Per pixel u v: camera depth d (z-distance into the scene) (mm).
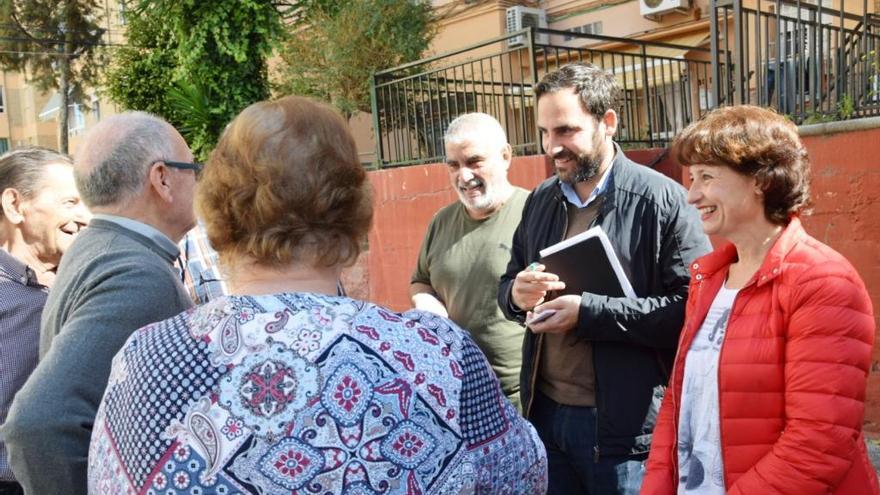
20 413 1449
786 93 4363
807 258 1667
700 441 1809
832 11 4598
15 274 2164
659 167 5578
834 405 1550
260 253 1101
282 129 1121
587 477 2414
